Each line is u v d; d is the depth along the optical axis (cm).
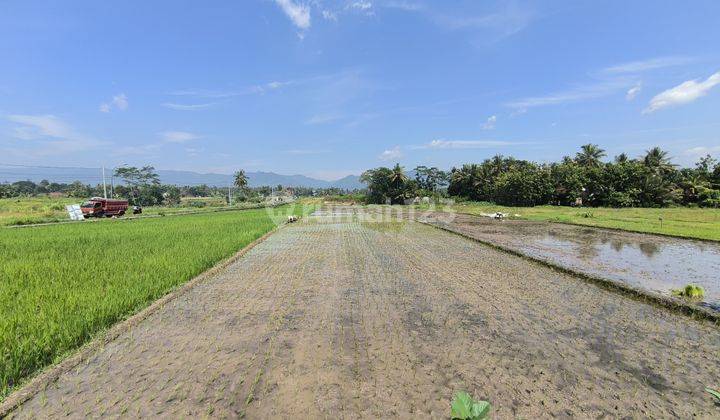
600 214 2986
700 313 599
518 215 2919
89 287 695
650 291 745
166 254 1057
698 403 356
